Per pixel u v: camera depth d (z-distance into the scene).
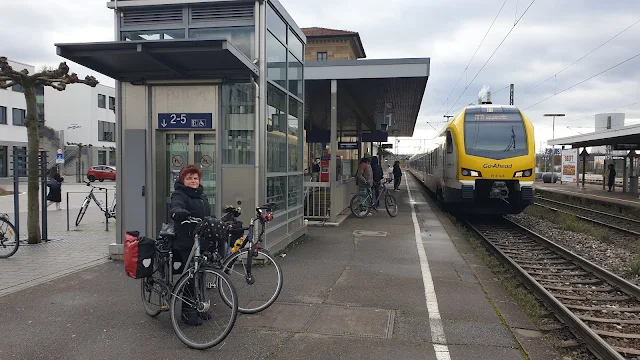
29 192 9.02
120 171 7.68
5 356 4.03
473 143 12.52
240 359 4.00
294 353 4.11
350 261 7.72
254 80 7.30
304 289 6.06
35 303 5.42
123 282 6.28
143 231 7.60
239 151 7.44
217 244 5.10
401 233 10.69
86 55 6.33
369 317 4.99
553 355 4.11
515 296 5.87
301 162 10.08
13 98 43.44
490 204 12.84
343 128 28.44
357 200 13.47
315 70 12.52
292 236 9.10
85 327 4.70
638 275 7.97
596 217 16.73
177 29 7.66
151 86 7.57
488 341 4.37
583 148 32.91
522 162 12.18
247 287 5.35
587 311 5.86
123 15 7.82
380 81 13.23
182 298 4.48
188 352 4.14
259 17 7.30
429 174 21.66
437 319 4.94
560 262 8.48
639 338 4.89
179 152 7.82
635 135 21.84
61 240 9.52
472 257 8.13
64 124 51.12
